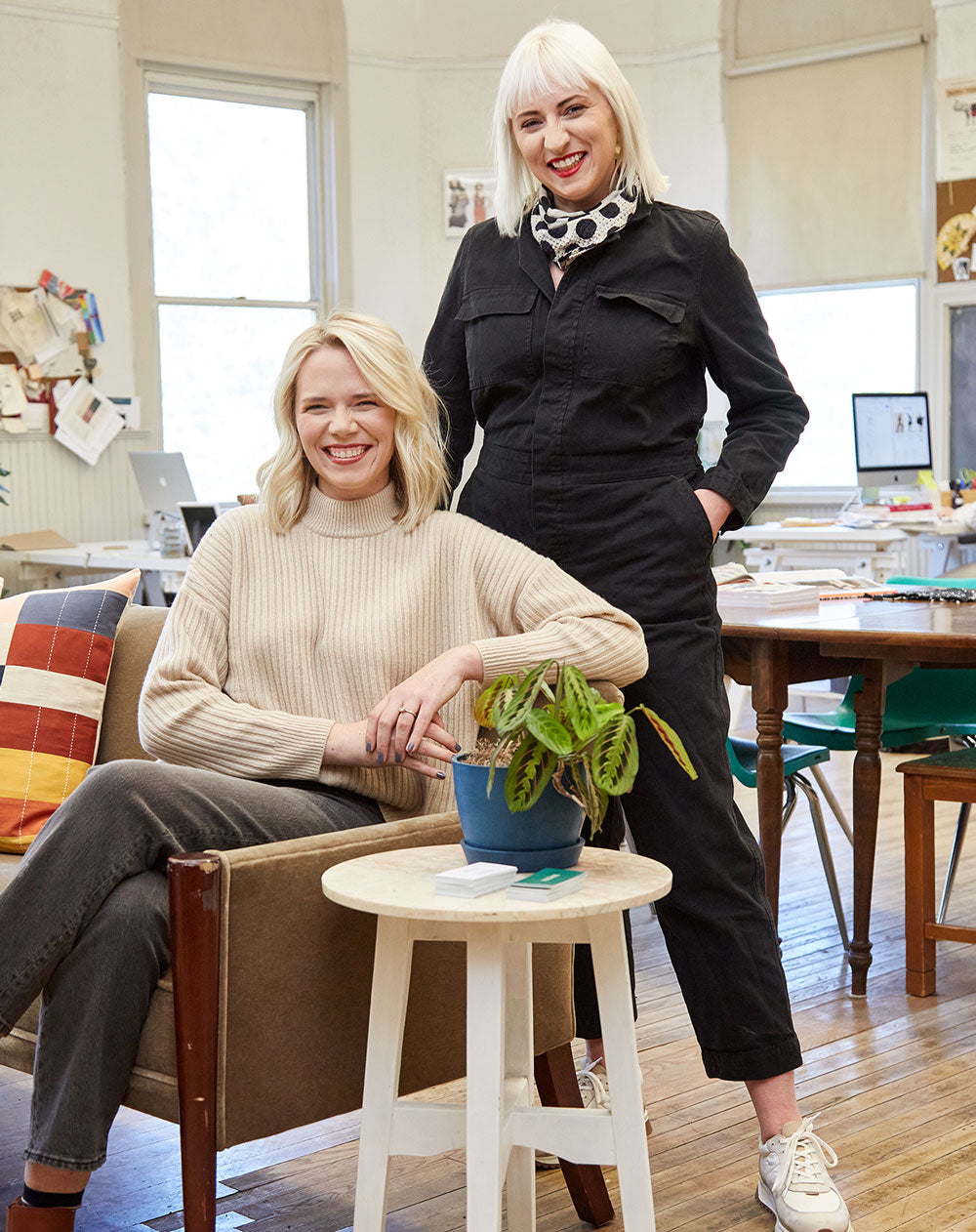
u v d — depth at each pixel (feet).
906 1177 7.23
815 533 20.38
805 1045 9.19
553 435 6.78
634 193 6.82
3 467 23.26
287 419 6.59
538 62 6.63
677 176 26.76
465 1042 6.12
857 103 25.00
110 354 24.39
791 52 25.44
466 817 5.27
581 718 5.04
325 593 6.52
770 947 6.87
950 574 17.67
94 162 23.97
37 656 8.28
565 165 6.68
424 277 27.63
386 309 27.40
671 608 6.78
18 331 23.32
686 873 6.78
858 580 12.81
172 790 5.52
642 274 6.76
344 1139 7.94
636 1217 5.42
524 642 6.14
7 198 23.16
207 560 6.60
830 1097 8.30
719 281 6.89
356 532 6.61
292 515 6.63
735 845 6.86
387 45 26.91
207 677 6.37
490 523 7.09
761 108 25.86
